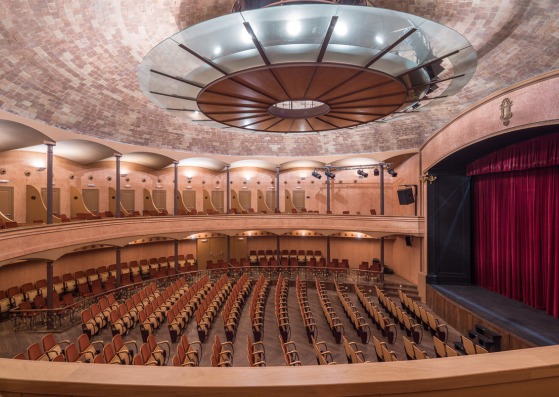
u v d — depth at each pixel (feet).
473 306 42.11
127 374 6.13
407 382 5.96
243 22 21.33
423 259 58.03
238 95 29.60
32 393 6.04
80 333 39.75
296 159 73.72
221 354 30.71
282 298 49.42
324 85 27.66
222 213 72.38
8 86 37.40
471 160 49.96
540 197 38.60
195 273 65.87
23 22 31.53
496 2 31.48
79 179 61.00
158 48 24.20
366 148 68.85
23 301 45.37
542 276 39.04
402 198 60.23
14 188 50.60
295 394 5.82
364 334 38.86
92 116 49.85
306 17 21.13
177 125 62.23
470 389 6.15
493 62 39.70
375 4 32.68
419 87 30.01
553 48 34.22
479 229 51.96
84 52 38.27
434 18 34.22
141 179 70.33
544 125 29.19
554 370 6.40
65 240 44.98
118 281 55.52
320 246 80.33
